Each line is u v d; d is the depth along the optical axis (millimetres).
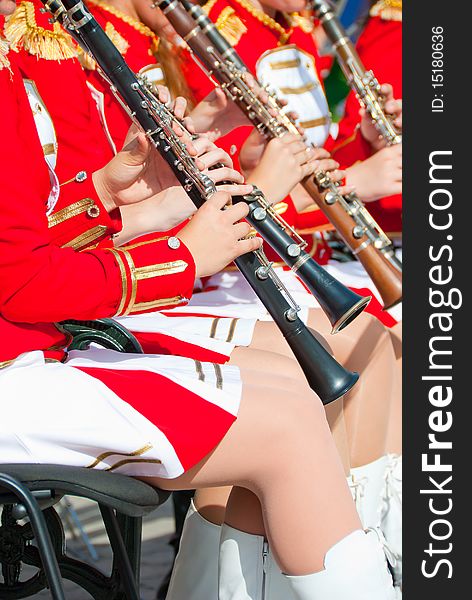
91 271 3461
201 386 3480
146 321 4824
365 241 5301
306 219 5836
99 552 6180
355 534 3527
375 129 6219
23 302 3395
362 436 4961
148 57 5504
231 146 5648
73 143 4660
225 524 3938
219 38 5047
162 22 5477
